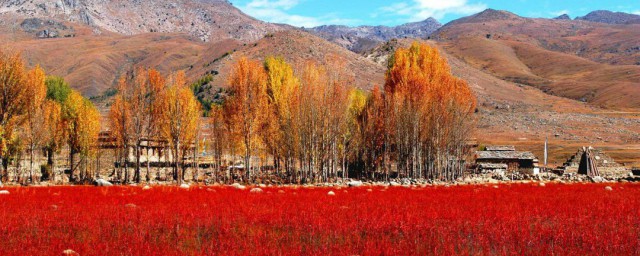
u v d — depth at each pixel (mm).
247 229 17188
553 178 65000
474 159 87625
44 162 74812
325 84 61250
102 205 23812
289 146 59188
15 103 58062
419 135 63344
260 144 63188
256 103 60438
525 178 66312
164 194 30562
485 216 19969
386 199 27391
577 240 15930
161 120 62750
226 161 72875
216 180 61656
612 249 14641
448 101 65125
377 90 70000
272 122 61625
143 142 72750
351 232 16672
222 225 17688
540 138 158625
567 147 139625
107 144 70125
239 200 26047
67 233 16750
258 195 29953
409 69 67438
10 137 58031
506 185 44656
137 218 19188
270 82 62719
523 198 28453
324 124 60219
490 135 162250
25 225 17766
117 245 14734
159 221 18438
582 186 42188
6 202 25078
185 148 63969
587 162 76000
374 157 70312
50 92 83875
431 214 20219
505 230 16875
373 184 51531
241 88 60062
